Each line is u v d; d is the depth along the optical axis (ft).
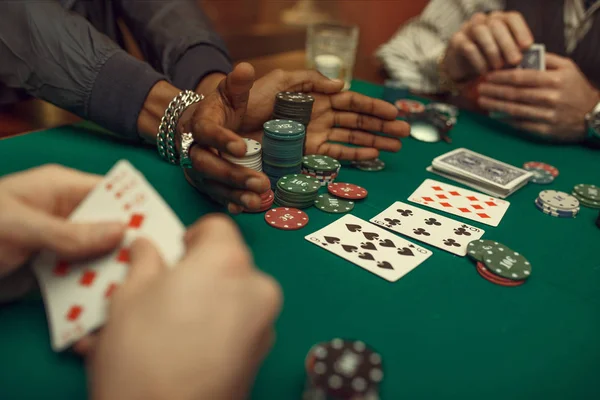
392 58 8.70
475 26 6.79
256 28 12.82
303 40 13.24
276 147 4.11
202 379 1.63
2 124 5.54
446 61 7.70
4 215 2.27
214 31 6.10
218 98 3.82
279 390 2.31
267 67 8.55
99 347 1.78
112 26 6.35
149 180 4.24
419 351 2.65
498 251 3.58
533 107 6.14
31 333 2.53
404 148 5.66
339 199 4.28
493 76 6.54
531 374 2.58
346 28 7.68
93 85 4.65
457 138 6.18
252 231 3.65
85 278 2.34
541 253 3.77
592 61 8.04
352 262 3.38
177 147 4.37
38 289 2.81
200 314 1.70
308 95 4.71
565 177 5.25
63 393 2.22
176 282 1.76
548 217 4.35
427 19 8.73
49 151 4.64
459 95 8.04
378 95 7.39
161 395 1.59
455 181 4.93
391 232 3.84
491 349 2.73
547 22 8.02
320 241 3.59
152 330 1.67
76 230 2.25
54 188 2.60
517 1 8.09
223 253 1.89
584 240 4.01
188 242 2.15
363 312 2.91
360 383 2.07
